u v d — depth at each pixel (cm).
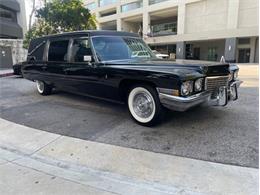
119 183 288
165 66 413
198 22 3653
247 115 492
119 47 534
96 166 328
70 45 565
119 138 405
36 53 693
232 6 3216
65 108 600
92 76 505
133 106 462
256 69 1738
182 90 371
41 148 391
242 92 738
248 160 319
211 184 274
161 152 351
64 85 603
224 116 488
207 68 396
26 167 336
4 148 402
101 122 487
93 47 506
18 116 551
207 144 368
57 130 455
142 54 555
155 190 271
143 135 411
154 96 417
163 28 4581
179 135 404
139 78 418
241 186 268
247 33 3153
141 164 324
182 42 3869
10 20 3278
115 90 472
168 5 3909
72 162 343
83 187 283
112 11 5044
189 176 292
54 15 2408
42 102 674
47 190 278
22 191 277
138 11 4366
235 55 3347
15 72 1307
